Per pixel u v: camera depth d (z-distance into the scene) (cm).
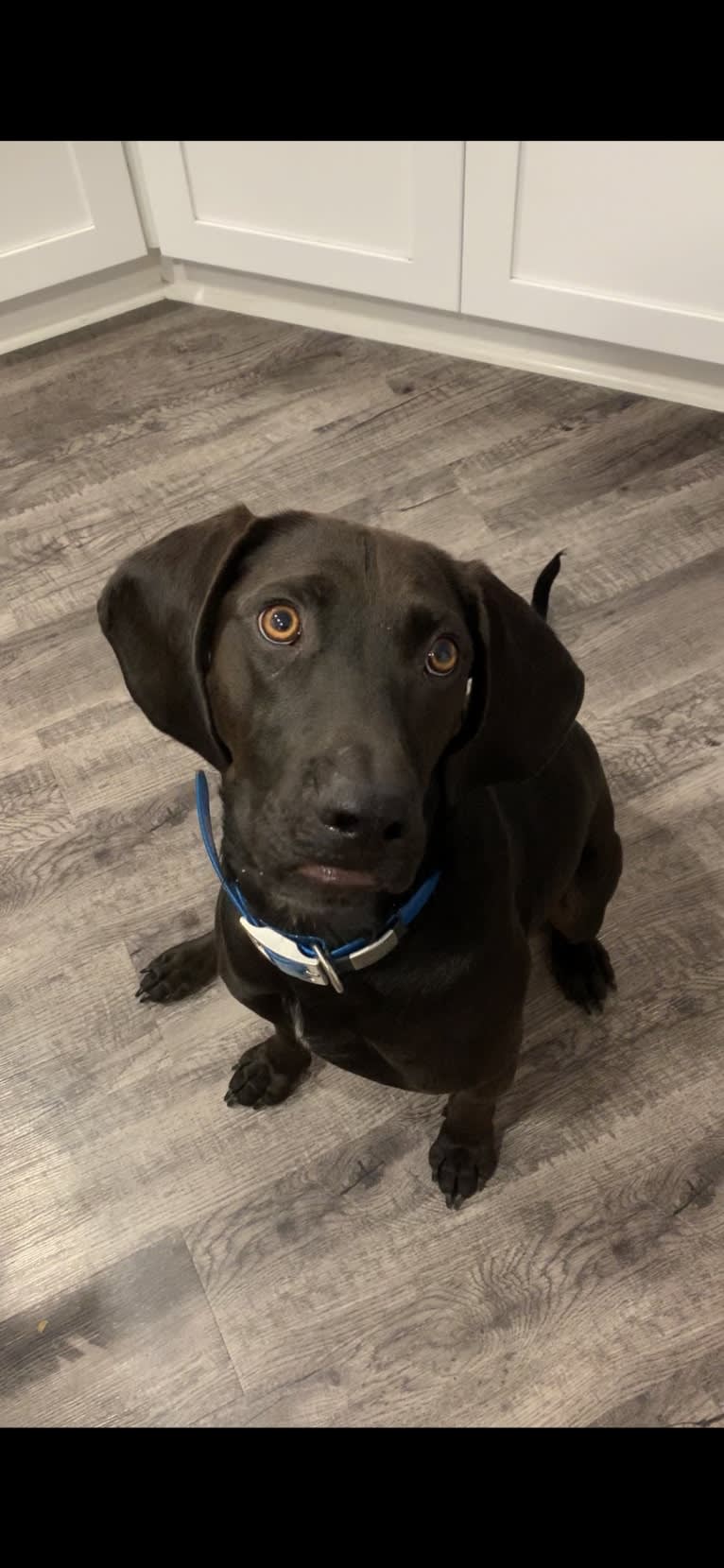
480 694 112
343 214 260
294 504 253
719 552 241
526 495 253
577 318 260
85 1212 171
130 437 269
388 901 112
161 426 271
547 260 252
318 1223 169
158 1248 168
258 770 105
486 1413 155
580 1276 164
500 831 128
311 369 283
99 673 227
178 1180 173
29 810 210
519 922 135
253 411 273
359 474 258
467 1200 170
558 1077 180
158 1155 175
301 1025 135
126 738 218
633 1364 158
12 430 273
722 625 230
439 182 244
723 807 206
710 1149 173
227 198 267
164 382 281
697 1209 169
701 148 220
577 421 268
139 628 113
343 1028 131
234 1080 177
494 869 124
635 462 258
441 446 264
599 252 245
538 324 265
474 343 284
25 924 198
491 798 128
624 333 258
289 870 104
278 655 102
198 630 107
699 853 201
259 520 107
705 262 238
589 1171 172
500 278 258
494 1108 161
